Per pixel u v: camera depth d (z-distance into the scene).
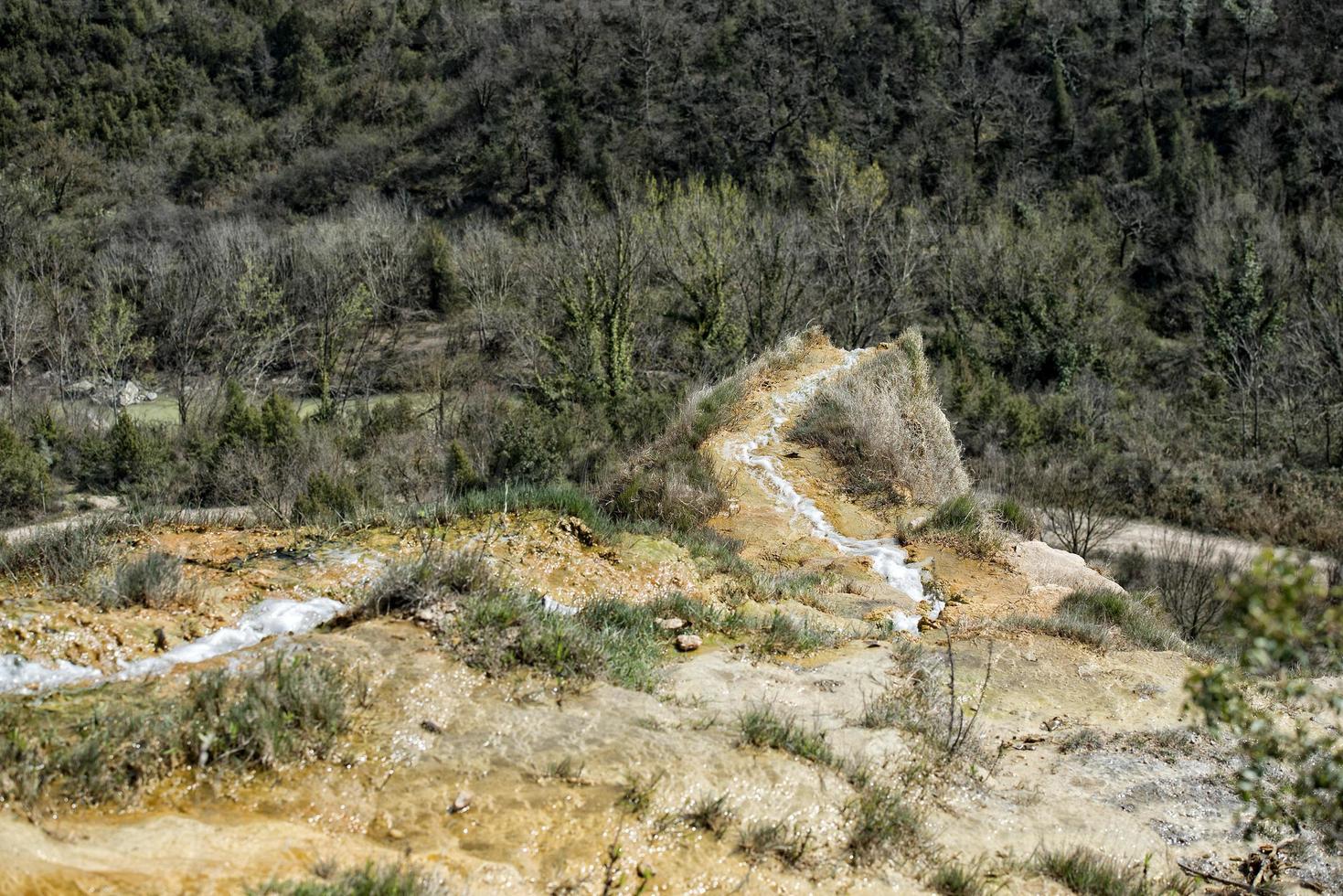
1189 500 26.53
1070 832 4.84
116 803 3.82
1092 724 6.20
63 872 3.16
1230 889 4.62
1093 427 31.27
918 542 10.59
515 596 5.92
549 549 7.90
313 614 5.96
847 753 5.07
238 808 3.90
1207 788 5.49
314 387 42.88
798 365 16.80
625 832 3.98
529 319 39.00
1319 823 4.86
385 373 44.06
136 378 41.19
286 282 45.47
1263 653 3.95
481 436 26.81
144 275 46.59
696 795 4.27
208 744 4.11
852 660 6.69
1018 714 6.29
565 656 5.35
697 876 3.80
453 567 6.03
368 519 8.09
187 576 6.26
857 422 13.27
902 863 4.19
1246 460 28.25
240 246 46.34
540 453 22.61
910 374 15.98
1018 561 10.26
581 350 31.39
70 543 6.54
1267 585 3.94
